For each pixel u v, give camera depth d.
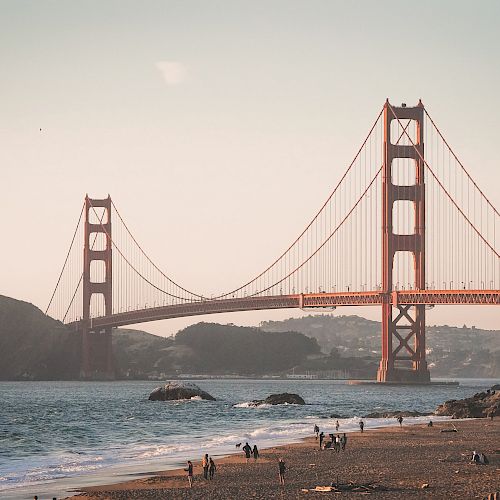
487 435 93.06
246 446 71.75
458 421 115.94
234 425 118.69
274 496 55.34
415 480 59.94
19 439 101.12
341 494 55.16
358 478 61.84
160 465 72.69
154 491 58.34
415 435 93.50
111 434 106.81
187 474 65.94
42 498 56.97
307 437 94.06
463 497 53.22
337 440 82.62
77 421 131.12
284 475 64.06
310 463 70.88
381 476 62.47
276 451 79.62
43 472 69.19
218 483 61.38
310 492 56.44
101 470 70.06
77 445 93.88
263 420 126.94
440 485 57.53
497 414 123.25
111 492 58.22
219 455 79.25
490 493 53.97
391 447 81.69
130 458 78.31
